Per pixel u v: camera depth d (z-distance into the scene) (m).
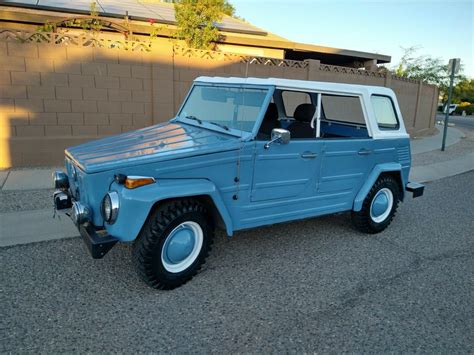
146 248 3.35
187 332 3.03
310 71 11.26
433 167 10.21
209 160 3.58
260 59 10.24
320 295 3.65
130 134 4.38
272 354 2.83
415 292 3.78
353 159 4.72
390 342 3.02
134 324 3.09
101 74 8.23
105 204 3.18
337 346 2.95
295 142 4.11
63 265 3.96
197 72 9.32
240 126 4.04
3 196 5.98
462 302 3.63
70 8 10.66
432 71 30.97
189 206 3.52
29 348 2.76
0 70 7.38
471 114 44.75
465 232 5.50
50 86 7.83
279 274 4.02
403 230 5.50
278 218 4.24
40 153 7.90
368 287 3.83
